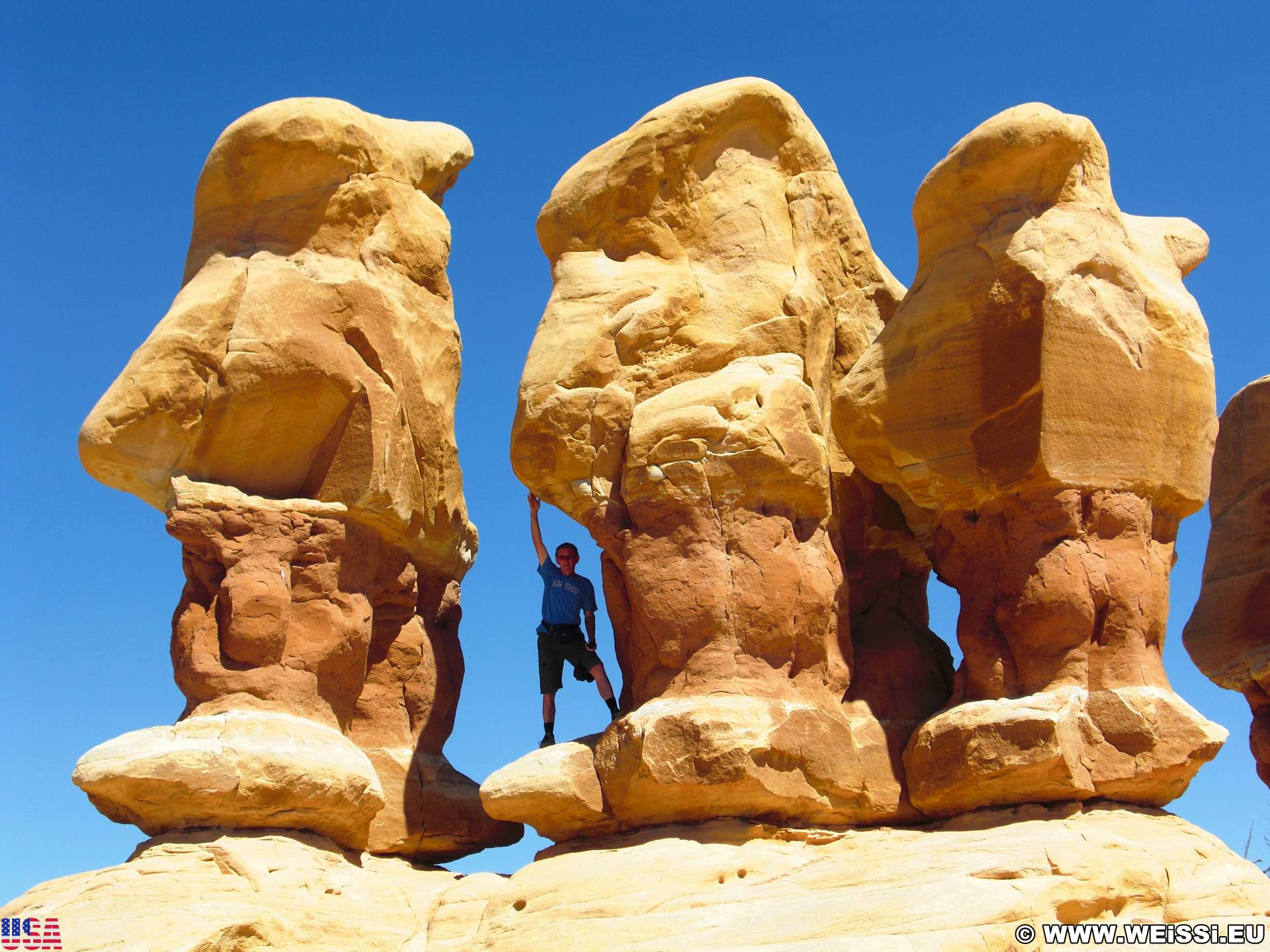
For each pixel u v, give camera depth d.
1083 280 13.53
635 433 14.17
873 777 13.63
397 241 15.84
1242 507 17.80
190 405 14.59
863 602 15.10
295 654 14.50
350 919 13.44
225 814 13.61
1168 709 12.93
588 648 15.41
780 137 15.39
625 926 12.05
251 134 15.16
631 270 14.84
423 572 16.64
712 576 13.73
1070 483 13.31
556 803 13.73
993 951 11.03
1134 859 11.83
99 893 12.98
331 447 15.09
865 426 14.21
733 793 13.07
